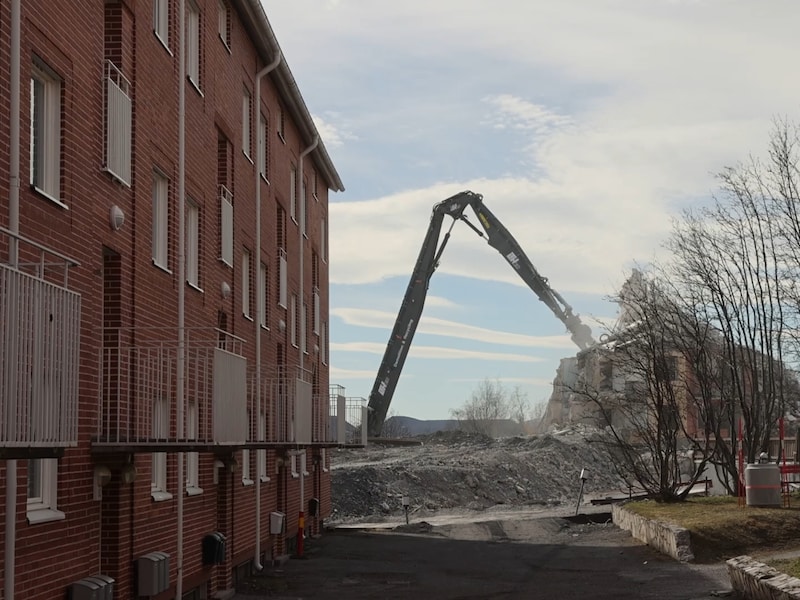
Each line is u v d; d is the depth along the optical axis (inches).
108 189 550.9
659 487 1369.3
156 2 666.2
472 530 1505.9
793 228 1268.5
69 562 488.7
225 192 845.2
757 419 1341.0
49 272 466.6
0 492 404.5
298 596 800.3
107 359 559.2
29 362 347.9
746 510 1119.6
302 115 1218.6
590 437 3021.7
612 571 919.0
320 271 1491.1
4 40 417.7
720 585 772.6
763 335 1350.9
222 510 829.8
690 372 1573.6
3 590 405.4
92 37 532.1
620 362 1513.3
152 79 630.5
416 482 2353.6
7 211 418.0
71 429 381.1
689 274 1562.5
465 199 2482.8
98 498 529.7
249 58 962.1
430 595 796.6
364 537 1403.8
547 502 2332.7
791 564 707.4
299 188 1273.4
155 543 620.4
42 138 482.9
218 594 780.0
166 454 658.8
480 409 5241.1
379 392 2431.1
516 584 858.1
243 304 924.6
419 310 2436.0
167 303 654.5
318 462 1445.6
